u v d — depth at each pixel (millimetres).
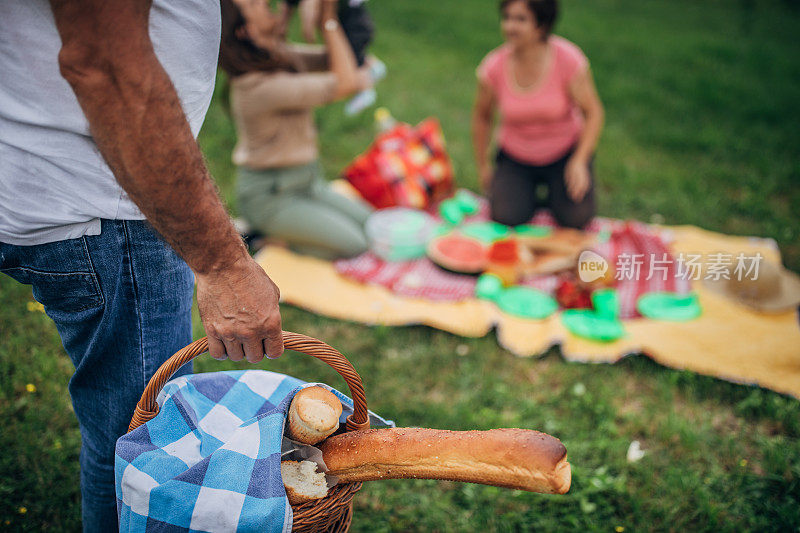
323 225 3754
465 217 4480
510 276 3648
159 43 1297
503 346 3221
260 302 1296
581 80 3855
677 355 3111
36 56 1217
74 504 2256
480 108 4285
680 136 5773
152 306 1548
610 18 10227
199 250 1223
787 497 2434
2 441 2459
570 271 3539
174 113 1112
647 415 2832
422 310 3422
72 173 1338
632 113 6348
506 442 1426
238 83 3375
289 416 1537
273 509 1370
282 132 3576
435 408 2807
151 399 1456
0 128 1273
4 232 1376
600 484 2439
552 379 3037
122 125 1082
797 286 3590
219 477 1389
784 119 6328
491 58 4109
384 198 4270
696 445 2660
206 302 1288
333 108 6000
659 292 3596
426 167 4402
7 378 2719
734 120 6281
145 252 1486
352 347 3195
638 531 2301
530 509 2375
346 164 5109
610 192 4871
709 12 11125
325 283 3648
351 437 1536
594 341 3225
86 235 1420
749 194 4828
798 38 9703
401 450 1476
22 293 3279
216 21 1389
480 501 2406
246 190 3746
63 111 1273
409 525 2330
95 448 1682
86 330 1542
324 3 3393
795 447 2652
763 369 3027
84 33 1020
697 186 4914
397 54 7711
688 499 2432
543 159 4133
